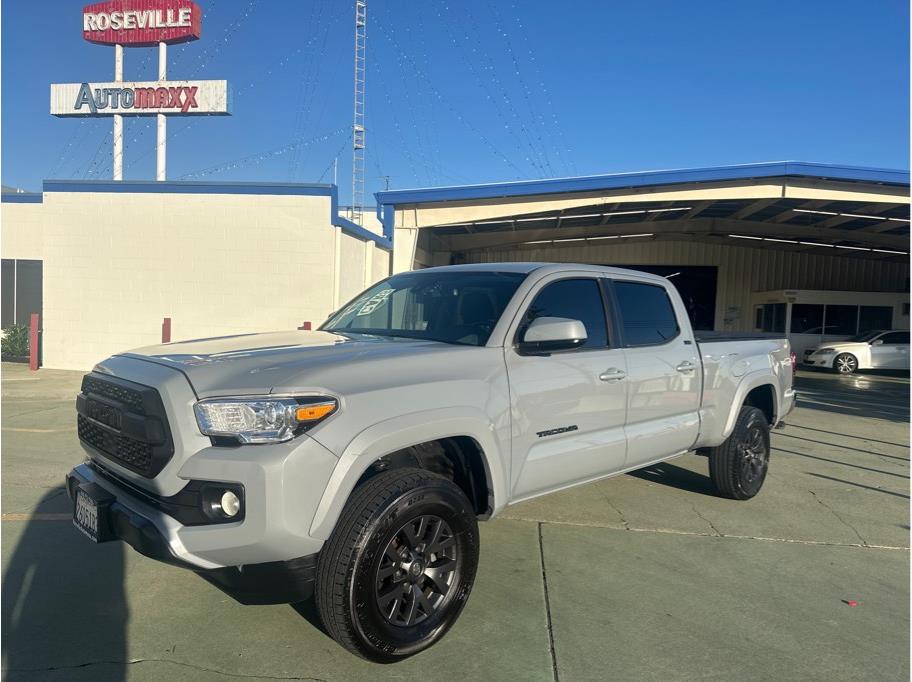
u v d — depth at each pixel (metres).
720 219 21.62
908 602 3.85
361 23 22.75
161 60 20.22
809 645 3.31
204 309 13.72
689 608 3.68
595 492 5.94
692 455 7.63
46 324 13.87
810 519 5.37
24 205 16.22
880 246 24.12
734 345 5.60
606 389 4.16
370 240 15.76
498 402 3.45
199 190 13.60
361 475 2.91
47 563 4.01
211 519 2.71
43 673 2.87
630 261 27.78
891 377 20.02
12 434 7.46
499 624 3.42
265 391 2.78
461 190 16.11
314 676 2.91
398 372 3.13
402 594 3.05
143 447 2.91
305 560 2.81
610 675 2.98
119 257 13.75
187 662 2.99
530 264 4.31
